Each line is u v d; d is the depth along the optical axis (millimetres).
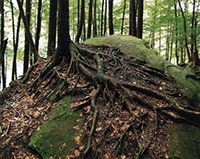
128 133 3348
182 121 3730
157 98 4305
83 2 9086
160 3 17047
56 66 5844
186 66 13539
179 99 4734
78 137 3414
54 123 3836
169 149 3129
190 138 3375
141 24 9562
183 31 14266
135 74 5500
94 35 14844
